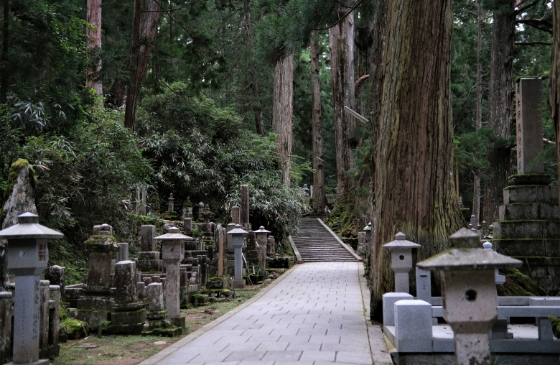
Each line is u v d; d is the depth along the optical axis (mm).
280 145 35188
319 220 42156
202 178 29719
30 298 6051
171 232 9742
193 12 21047
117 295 9133
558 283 12422
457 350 3506
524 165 13688
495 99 23094
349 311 11672
